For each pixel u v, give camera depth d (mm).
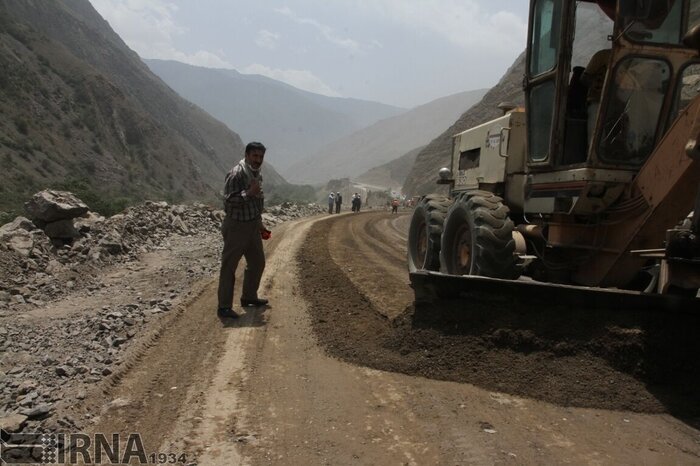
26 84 72938
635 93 5059
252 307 6789
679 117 4484
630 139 5137
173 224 14648
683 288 4082
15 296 7000
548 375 4207
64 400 3979
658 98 5098
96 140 78438
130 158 85000
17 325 5949
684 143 4438
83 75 89062
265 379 4484
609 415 3797
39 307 6805
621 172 5137
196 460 3211
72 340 5395
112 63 146250
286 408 3938
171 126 150000
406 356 4848
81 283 8078
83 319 6102
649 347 4109
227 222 6277
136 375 4523
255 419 3756
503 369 4363
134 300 7109
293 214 28812
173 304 6840
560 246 5711
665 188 4648
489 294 4719
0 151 55688
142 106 139500
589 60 5504
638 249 5035
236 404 3992
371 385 4375
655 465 3180
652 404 3877
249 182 6211
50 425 3576
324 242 14875
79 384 4293
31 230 9367
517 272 5875
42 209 9453
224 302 6305
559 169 5641
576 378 4125
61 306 6859
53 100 77625
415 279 5125
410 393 4199
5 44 76438
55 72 85250
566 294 4410
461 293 4859
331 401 4066
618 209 5211
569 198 5469
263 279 8508
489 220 5941
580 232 5602
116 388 4250
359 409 3926
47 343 5305
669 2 4871
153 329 5734
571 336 4348
